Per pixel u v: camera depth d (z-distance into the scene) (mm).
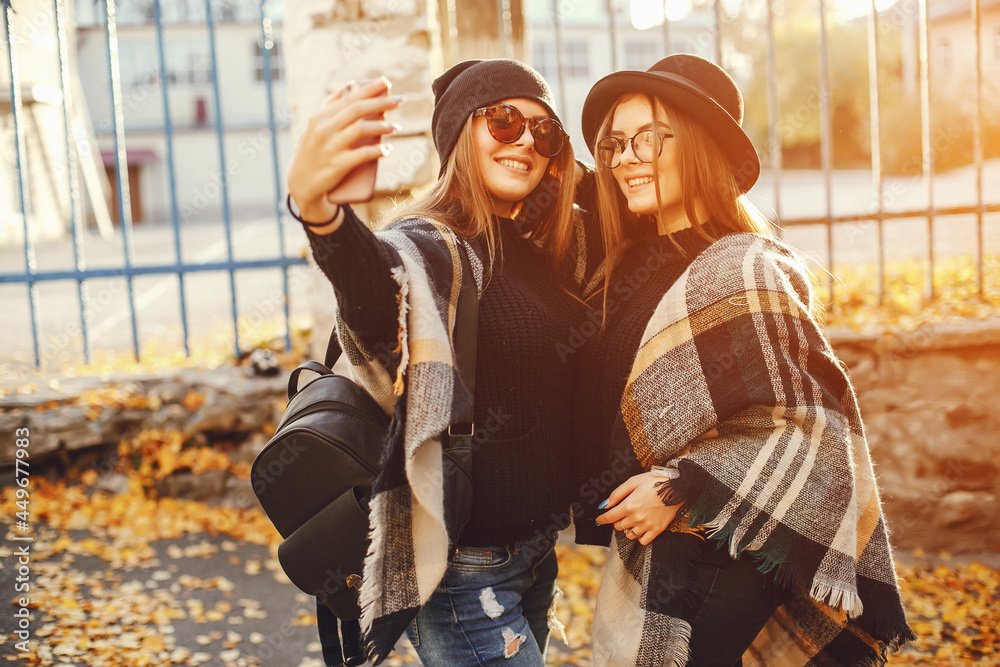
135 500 3611
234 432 3713
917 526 3494
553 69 23156
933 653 2732
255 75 26828
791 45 24453
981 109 3764
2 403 3508
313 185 1157
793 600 1725
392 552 1347
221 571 3191
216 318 7098
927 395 3473
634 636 1553
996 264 5047
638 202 1706
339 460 1405
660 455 1546
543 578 1709
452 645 1500
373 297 1287
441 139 1674
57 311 7879
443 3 3906
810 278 1781
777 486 1453
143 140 26594
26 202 3764
